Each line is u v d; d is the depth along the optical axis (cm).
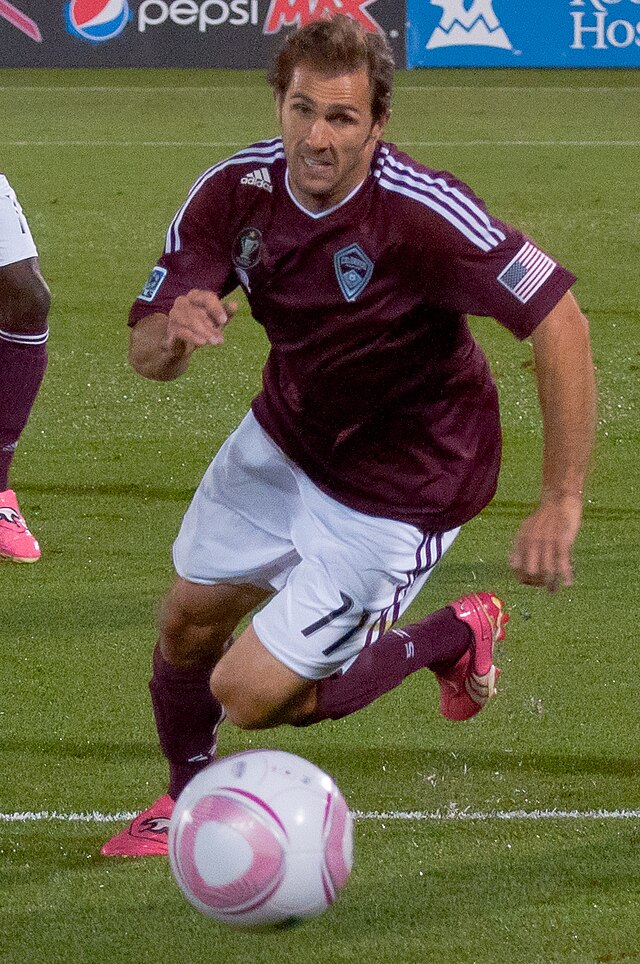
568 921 984
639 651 1446
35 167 4053
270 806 873
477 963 937
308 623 988
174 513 1848
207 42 5572
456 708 1228
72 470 1995
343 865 894
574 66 5669
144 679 1385
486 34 5628
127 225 3453
